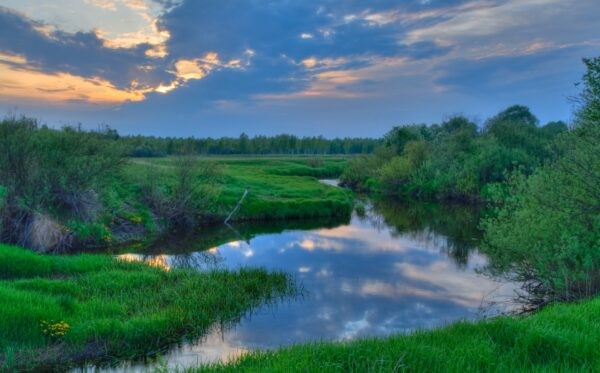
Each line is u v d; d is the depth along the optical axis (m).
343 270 22.14
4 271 16.91
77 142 27.22
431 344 9.16
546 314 11.02
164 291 16.00
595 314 10.65
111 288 15.89
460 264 23.42
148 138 98.06
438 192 56.41
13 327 11.45
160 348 12.32
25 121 25.83
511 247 17.75
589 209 16.00
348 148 164.62
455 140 59.16
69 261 18.69
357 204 50.41
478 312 16.02
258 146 136.75
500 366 7.52
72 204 26.34
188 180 36.16
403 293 18.31
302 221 38.84
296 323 14.70
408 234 32.81
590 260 15.10
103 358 11.35
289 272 21.64
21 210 23.36
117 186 33.88
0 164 23.89
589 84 15.02
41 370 10.59
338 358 8.10
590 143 16.66
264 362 8.46
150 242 29.28
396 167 62.44
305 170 83.25
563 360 7.96
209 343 12.84
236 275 19.00
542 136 58.16
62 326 11.76
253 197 41.69
